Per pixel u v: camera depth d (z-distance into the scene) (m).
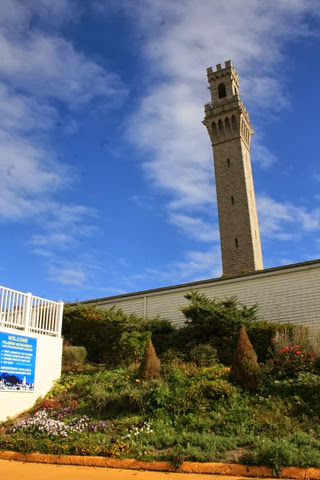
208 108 62.56
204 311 19.61
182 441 10.33
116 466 9.67
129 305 26.27
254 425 11.06
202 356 17.42
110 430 11.55
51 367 16.31
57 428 11.91
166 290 25.19
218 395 12.78
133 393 12.95
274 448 9.16
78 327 22.16
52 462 10.23
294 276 21.59
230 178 58.72
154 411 12.27
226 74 65.56
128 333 19.66
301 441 9.91
